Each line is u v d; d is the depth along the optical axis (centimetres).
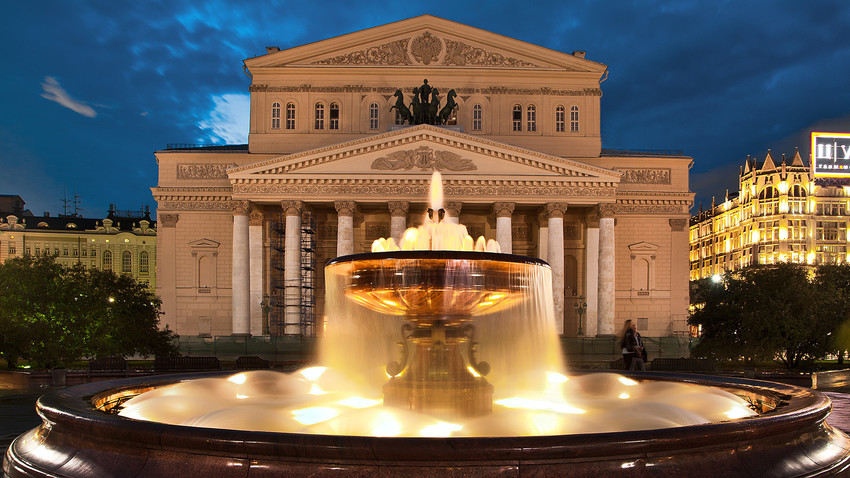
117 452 758
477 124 7994
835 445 869
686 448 720
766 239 14238
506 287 1248
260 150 7956
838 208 14212
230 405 1312
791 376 3002
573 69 8050
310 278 7544
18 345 4672
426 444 673
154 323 5875
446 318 1235
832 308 5297
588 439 690
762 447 768
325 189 7094
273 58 7969
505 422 1091
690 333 7894
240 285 7050
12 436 1479
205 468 703
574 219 7994
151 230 13100
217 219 7919
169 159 7981
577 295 7900
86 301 4931
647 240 7981
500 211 7125
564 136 8019
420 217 7706
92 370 3080
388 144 7094
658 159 8062
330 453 680
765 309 5212
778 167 14338
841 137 12025
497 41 8012
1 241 12531
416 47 8006
